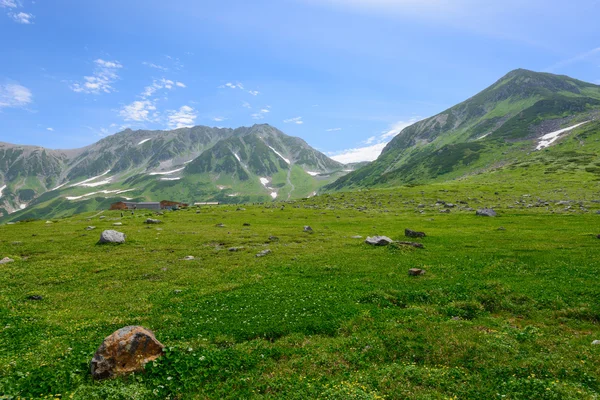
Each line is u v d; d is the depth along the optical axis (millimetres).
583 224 70438
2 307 29406
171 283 37438
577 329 23781
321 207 132750
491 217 88375
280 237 66438
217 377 17844
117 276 40406
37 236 66312
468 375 17734
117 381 16547
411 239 59875
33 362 18922
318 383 17016
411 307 28766
